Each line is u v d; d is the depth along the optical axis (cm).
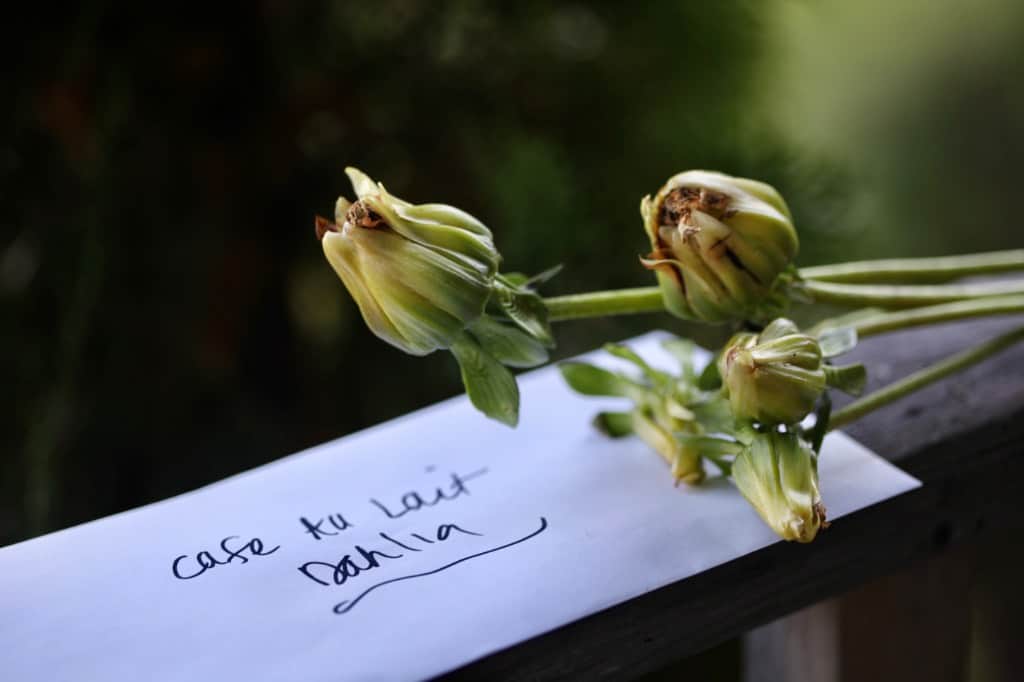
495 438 41
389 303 35
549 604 34
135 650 33
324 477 39
